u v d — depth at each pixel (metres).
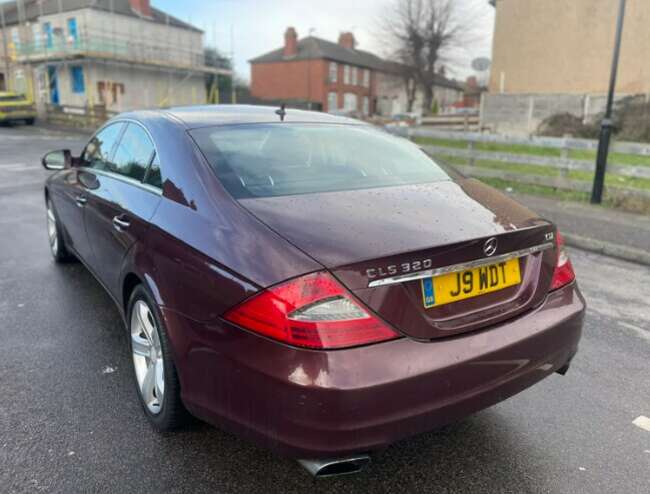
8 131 23.17
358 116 23.41
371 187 2.65
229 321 2.04
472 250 2.14
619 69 20.70
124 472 2.39
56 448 2.54
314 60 54.03
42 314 4.05
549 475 2.46
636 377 3.33
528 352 2.27
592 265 5.73
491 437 2.73
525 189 9.38
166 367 2.45
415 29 41.22
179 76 39.56
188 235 2.35
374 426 1.90
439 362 2.01
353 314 1.90
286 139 3.01
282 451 1.95
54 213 5.04
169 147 2.86
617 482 2.41
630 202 7.90
